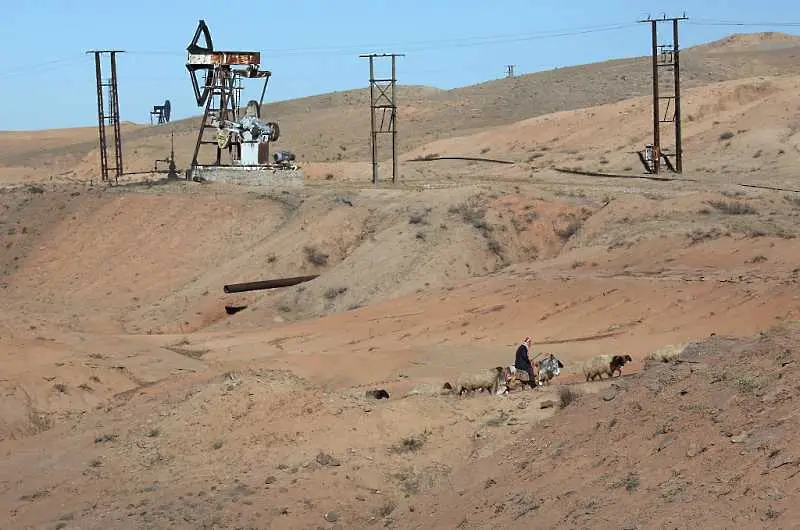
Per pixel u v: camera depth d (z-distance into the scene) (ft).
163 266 595.06
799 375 142.41
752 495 114.83
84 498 184.85
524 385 227.20
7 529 174.50
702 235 430.20
